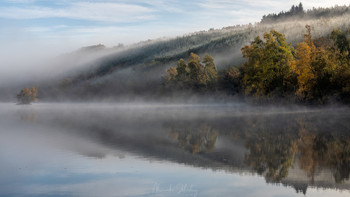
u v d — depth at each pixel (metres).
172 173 16.75
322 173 16.12
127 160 19.89
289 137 26.70
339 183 14.63
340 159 18.72
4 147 25.33
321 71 57.31
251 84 71.31
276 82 64.25
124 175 16.50
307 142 24.14
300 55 59.28
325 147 22.11
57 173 17.06
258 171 16.75
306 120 38.78
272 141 25.12
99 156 21.12
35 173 17.14
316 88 57.59
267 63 63.22
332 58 60.62
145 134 31.89
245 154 20.78
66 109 108.12
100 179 15.80
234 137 27.94
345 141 24.12
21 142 27.88
